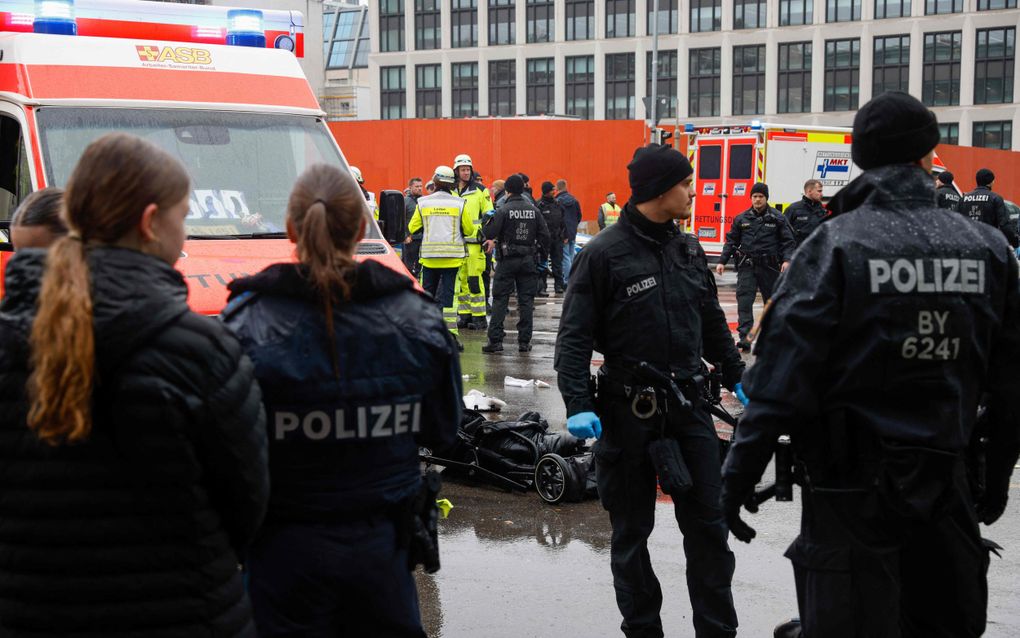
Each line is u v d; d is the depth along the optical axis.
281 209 6.16
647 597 4.05
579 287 3.99
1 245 5.62
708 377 4.13
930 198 2.90
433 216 12.25
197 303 5.31
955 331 2.78
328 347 2.53
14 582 2.12
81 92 6.00
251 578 2.56
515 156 27.64
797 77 52.50
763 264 12.07
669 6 54.16
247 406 2.21
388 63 61.38
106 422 2.10
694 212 21.52
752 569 5.12
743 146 20.61
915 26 50.66
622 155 27.77
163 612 2.14
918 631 3.03
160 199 2.20
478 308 14.03
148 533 2.13
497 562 5.29
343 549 2.54
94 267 2.11
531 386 9.88
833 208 3.01
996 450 3.01
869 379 2.78
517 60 57.75
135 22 6.60
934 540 2.88
